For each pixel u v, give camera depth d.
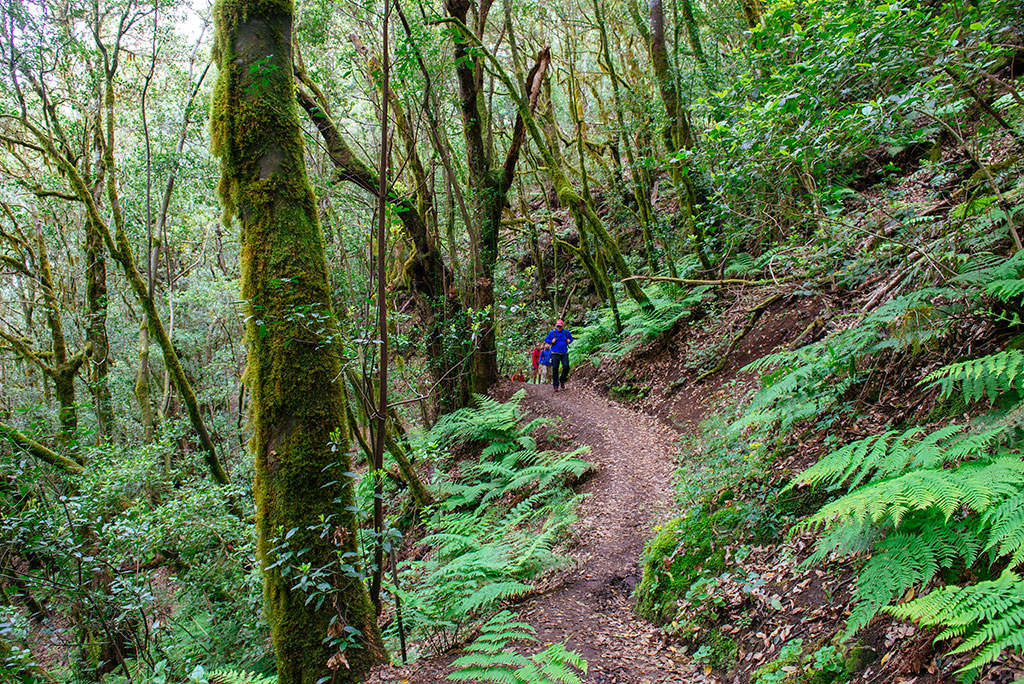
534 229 20.64
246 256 4.96
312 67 11.45
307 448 4.71
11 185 13.79
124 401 18.45
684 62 14.47
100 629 7.10
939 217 6.08
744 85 6.52
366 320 6.21
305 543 4.57
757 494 5.25
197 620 8.17
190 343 23.33
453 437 11.55
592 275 15.34
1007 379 3.48
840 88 4.66
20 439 8.38
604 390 12.96
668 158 7.19
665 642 4.54
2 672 6.16
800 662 3.41
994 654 2.13
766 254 10.91
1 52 10.48
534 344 18.11
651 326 12.49
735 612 4.25
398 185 13.59
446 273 12.17
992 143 6.32
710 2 14.99
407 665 4.62
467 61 9.16
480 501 10.14
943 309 4.75
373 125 13.59
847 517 3.10
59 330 13.39
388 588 4.69
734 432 6.15
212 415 21.95
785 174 6.02
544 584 6.04
